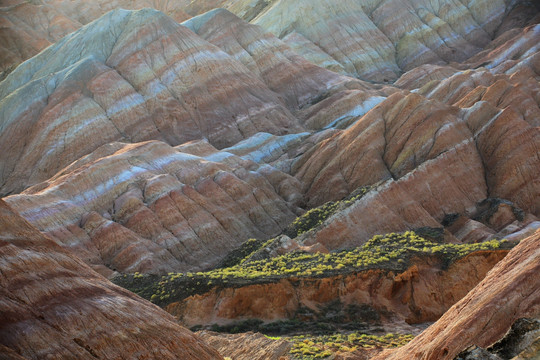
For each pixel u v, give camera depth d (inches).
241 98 4485.7
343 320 1406.3
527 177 2748.5
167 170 3093.0
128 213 2714.1
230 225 2807.6
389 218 2314.2
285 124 4352.9
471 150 2928.2
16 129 4279.0
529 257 815.7
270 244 2012.8
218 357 741.9
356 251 1790.1
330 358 1032.2
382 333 1315.2
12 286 646.5
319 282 1477.6
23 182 3969.0
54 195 2741.1
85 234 2549.2
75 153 4025.6
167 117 4274.1
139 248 2458.2
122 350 650.2
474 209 2655.0
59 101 4303.6
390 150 3184.1
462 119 3159.5
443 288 1515.7
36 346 601.9
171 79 4490.7
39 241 730.8
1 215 715.4
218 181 3051.2
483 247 1598.2
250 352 1039.6
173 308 1480.1
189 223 2711.6
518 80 3909.9
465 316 786.8
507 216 2456.9
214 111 4355.3
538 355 410.3
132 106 4315.9
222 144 4165.8
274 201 3112.7
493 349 483.5
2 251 675.4
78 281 711.1
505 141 2871.6
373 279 1496.1
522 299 740.0
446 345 753.0
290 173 3521.2
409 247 1697.8
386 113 3373.5
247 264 1803.6
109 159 3004.4
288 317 1427.2
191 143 3614.7
